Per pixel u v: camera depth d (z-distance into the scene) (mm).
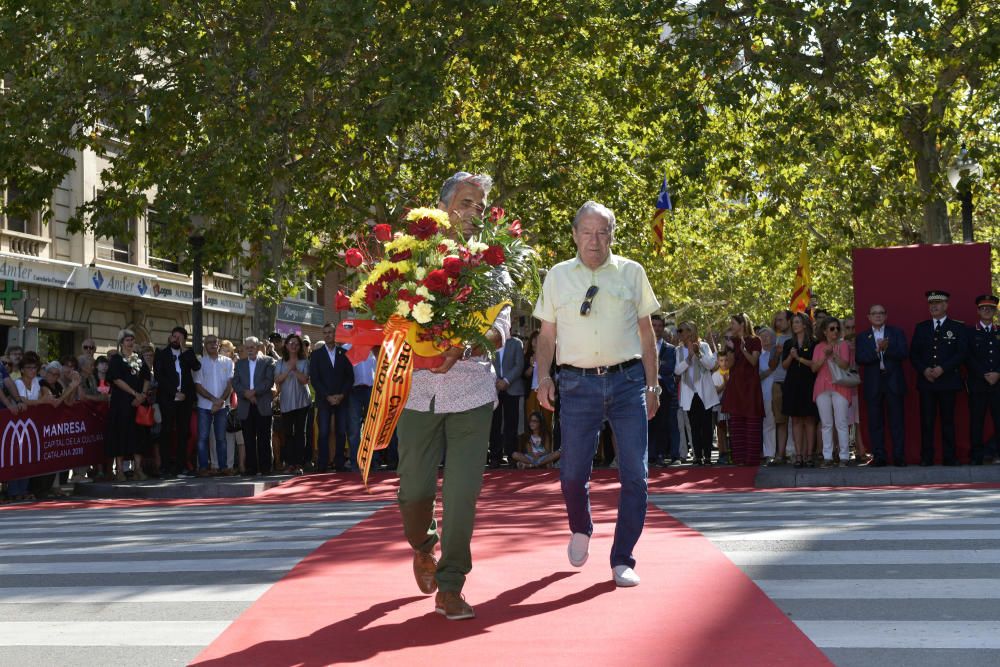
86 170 30047
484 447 5129
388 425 5109
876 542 6973
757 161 21859
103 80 20828
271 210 22688
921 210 27016
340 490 14625
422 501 5227
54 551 7809
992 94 21156
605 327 5902
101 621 5160
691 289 44250
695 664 4105
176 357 16797
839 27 19156
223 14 22094
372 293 5078
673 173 22656
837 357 14477
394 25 21266
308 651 4457
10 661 4434
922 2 19234
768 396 16062
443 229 5332
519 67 24078
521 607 5207
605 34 23734
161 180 21672
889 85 21062
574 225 6020
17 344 18406
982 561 6188
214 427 17125
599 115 26453
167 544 7965
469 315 5039
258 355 17094
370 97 21281
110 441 16359
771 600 5234
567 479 6016
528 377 17094
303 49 21641
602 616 4957
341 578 6117
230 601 5547
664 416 16344
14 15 21844
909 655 4188
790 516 8648
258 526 9156
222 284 36844
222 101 21500
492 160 26406
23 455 14672
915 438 14734
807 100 20344
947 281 14422
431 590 5449
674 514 9062
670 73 21000
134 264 32188
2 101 21859
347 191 24219
